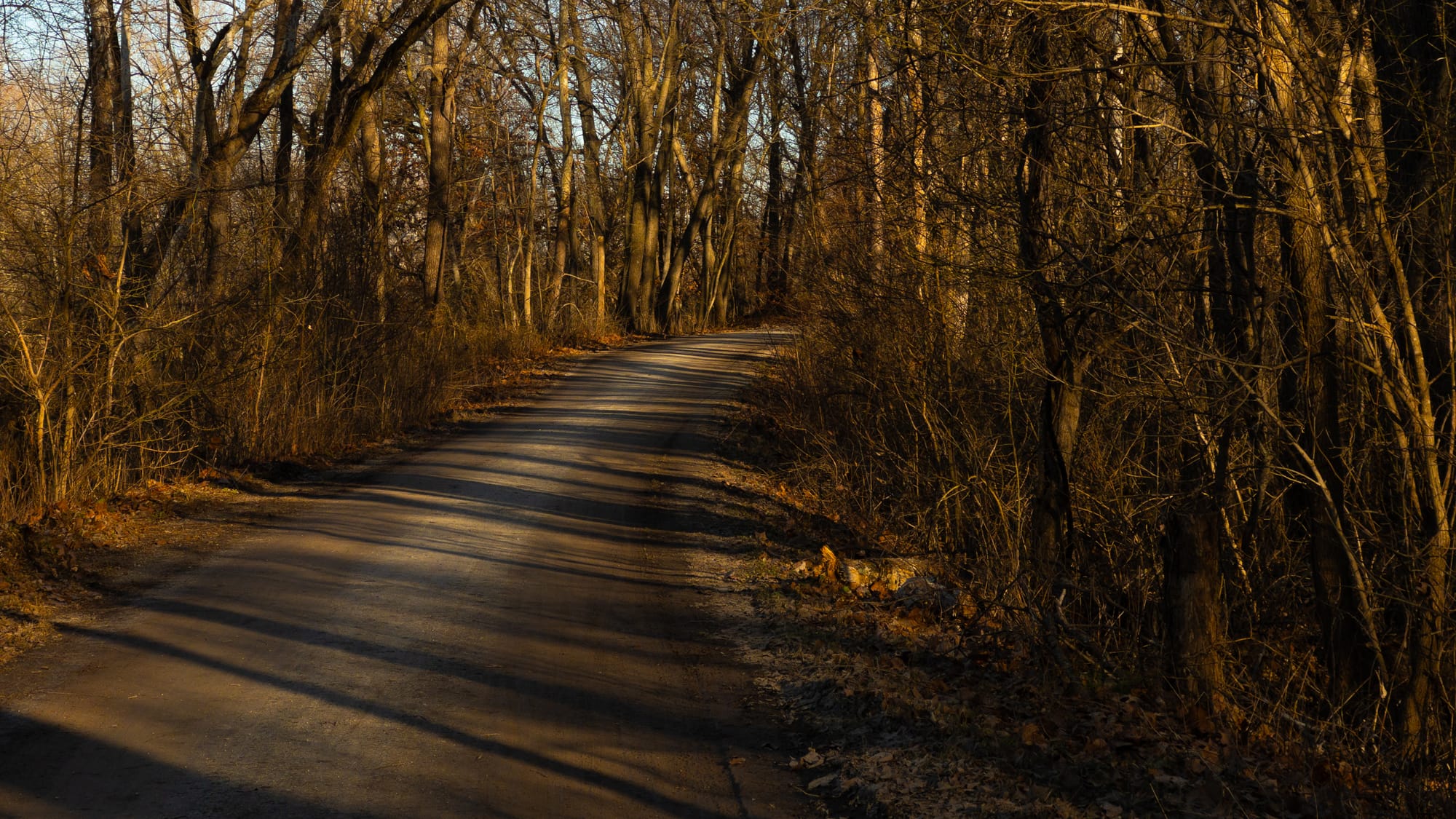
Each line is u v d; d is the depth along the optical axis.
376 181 23.88
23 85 13.12
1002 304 11.20
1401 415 7.09
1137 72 8.53
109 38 14.19
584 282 41.88
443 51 26.73
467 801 5.28
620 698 6.85
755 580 9.99
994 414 12.09
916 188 10.92
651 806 5.30
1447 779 6.59
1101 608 9.05
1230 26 7.12
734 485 14.84
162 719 6.21
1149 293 8.51
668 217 43.78
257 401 14.99
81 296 11.88
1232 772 5.71
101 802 5.12
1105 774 5.47
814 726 6.41
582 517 12.55
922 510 12.54
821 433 15.88
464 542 11.05
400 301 20.11
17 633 7.66
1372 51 7.57
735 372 27.31
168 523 11.41
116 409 12.73
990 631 8.47
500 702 6.68
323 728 6.14
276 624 8.11
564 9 36.53
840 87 12.77
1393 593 7.30
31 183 11.73
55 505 11.07
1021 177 9.47
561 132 39.19
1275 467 7.70
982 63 8.77
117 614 8.26
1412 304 7.22
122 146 13.16
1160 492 10.12
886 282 12.88
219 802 5.16
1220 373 8.15
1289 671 7.85
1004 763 5.66
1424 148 7.07
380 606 8.69
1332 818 5.40
